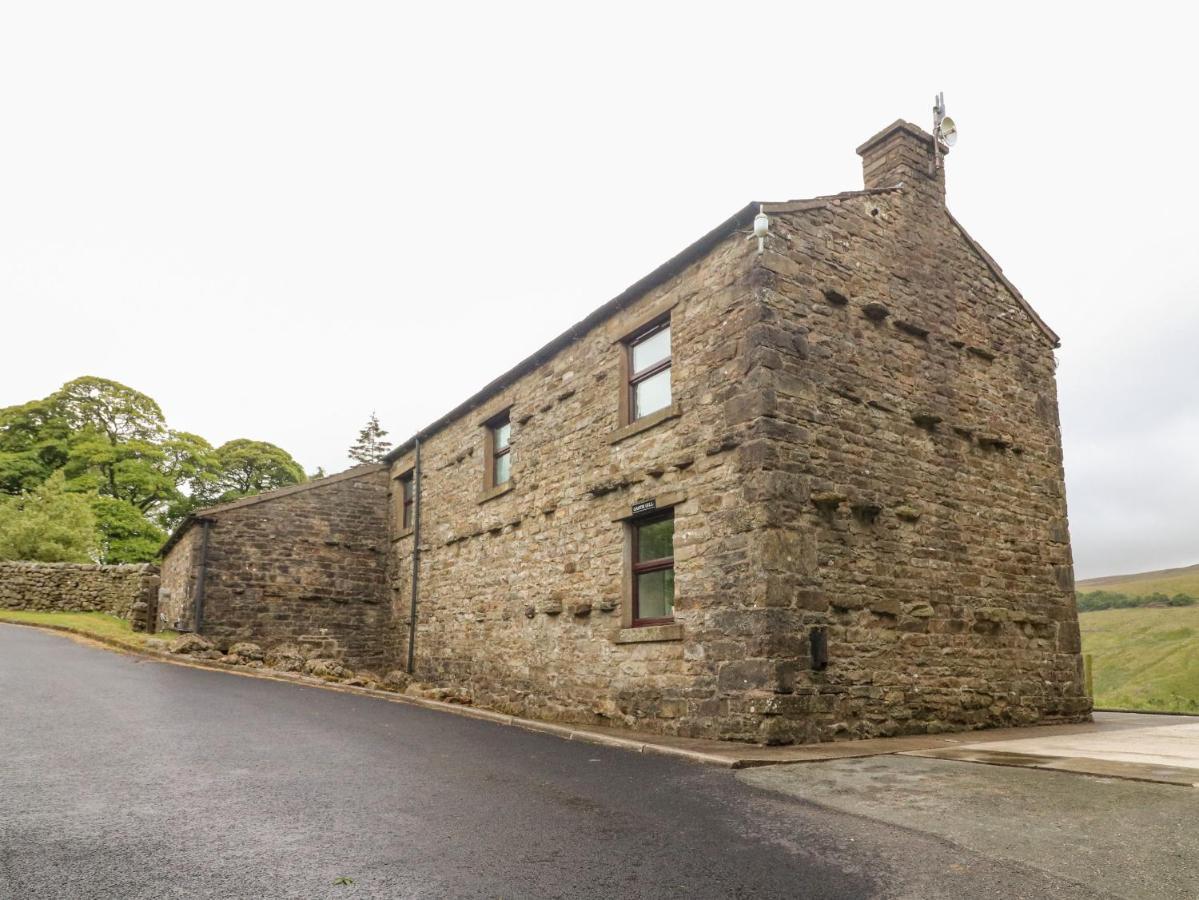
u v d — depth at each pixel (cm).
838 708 878
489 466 1505
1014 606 1110
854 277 1029
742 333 940
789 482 895
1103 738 888
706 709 906
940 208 1170
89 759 629
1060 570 1190
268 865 401
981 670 1048
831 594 904
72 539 2703
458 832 462
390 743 748
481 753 717
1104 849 420
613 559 1109
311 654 1736
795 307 955
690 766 671
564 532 1227
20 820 468
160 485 3612
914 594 991
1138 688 2345
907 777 616
